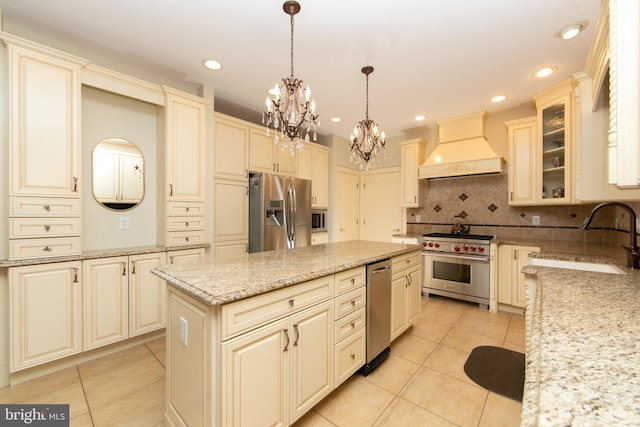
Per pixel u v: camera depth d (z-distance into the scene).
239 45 2.22
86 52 2.33
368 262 2.01
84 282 2.12
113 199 2.55
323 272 1.62
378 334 2.14
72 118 2.07
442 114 3.72
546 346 0.68
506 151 3.66
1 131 1.85
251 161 3.47
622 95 0.83
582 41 2.13
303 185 4.00
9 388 1.85
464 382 1.95
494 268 3.30
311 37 2.10
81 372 2.04
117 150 2.56
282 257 2.08
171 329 1.50
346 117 3.84
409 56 2.34
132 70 2.58
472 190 4.00
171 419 1.50
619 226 2.75
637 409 0.45
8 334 1.87
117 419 1.60
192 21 1.94
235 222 3.29
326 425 1.57
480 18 1.88
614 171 0.86
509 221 3.69
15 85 1.84
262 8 1.80
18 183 1.86
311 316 1.58
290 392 1.45
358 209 5.18
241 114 3.80
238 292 1.20
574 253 2.31
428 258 3.85
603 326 0.80
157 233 2.78
